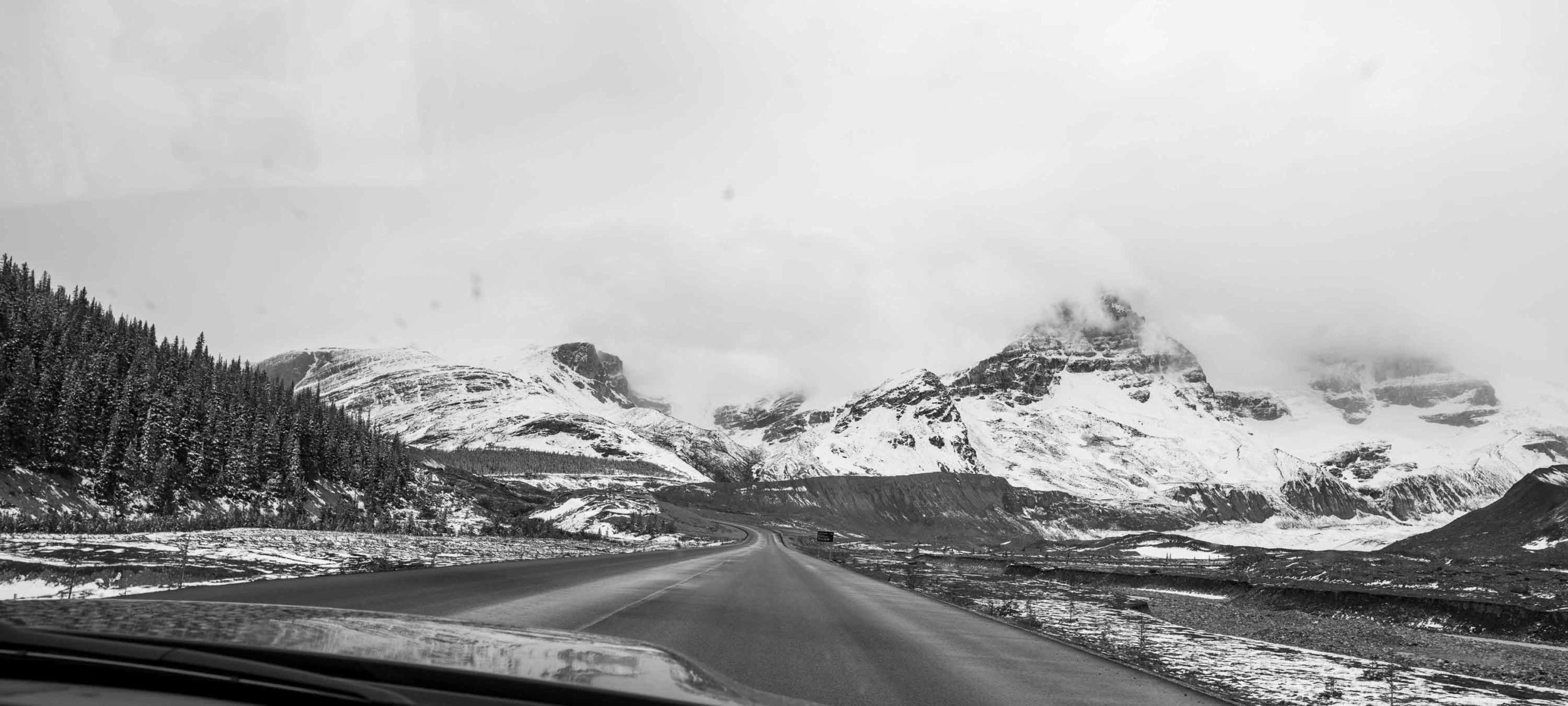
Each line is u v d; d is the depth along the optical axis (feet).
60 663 10.47
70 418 255.91
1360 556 379.14
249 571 79.46
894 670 42.22
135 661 10.55
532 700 11.03
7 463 232.94
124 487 263.08
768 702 12.19
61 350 287.07
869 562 276.00
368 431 453.17
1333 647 91.81
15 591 53.01
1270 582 250.57
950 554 518.37
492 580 83.15
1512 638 124.57
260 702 10.30
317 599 53.88
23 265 346.54
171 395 327.47
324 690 10.43
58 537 130.82
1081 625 77.71
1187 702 37.52
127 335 360.69
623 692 11.12
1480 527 531.50
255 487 323.37
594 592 76.64
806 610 74.13
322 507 346.54
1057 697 36.99
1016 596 125.80
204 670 10.41
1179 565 382.01
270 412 371.15
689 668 13.98
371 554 131.23
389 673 11.23
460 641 13.83
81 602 14.33
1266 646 65.72
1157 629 77.66
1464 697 45.24
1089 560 448.24
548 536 390.42
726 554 240.32
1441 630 136.15
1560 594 211.00
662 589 87.56
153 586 60.95
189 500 285.84
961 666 45.01
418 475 469.57
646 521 548.31
